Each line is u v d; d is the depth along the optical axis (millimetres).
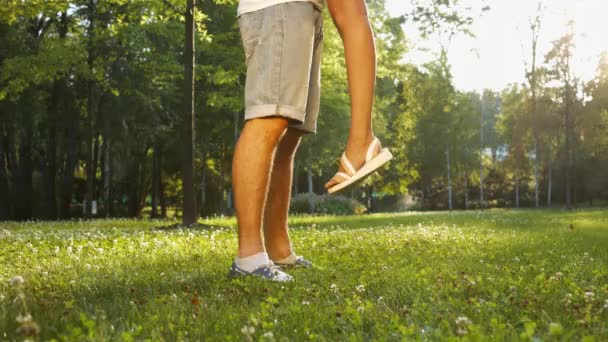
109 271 4570
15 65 20500
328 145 31688
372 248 6816
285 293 3459
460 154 53719
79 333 2135
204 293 3537
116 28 19953
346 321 2594
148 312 2752
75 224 17078
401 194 59031
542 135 52938
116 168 41250
